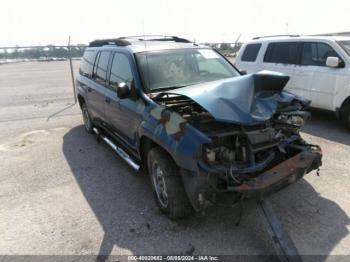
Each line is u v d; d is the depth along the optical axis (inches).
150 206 149.5
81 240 126.4
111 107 187.8
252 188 108.0
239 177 111.8
